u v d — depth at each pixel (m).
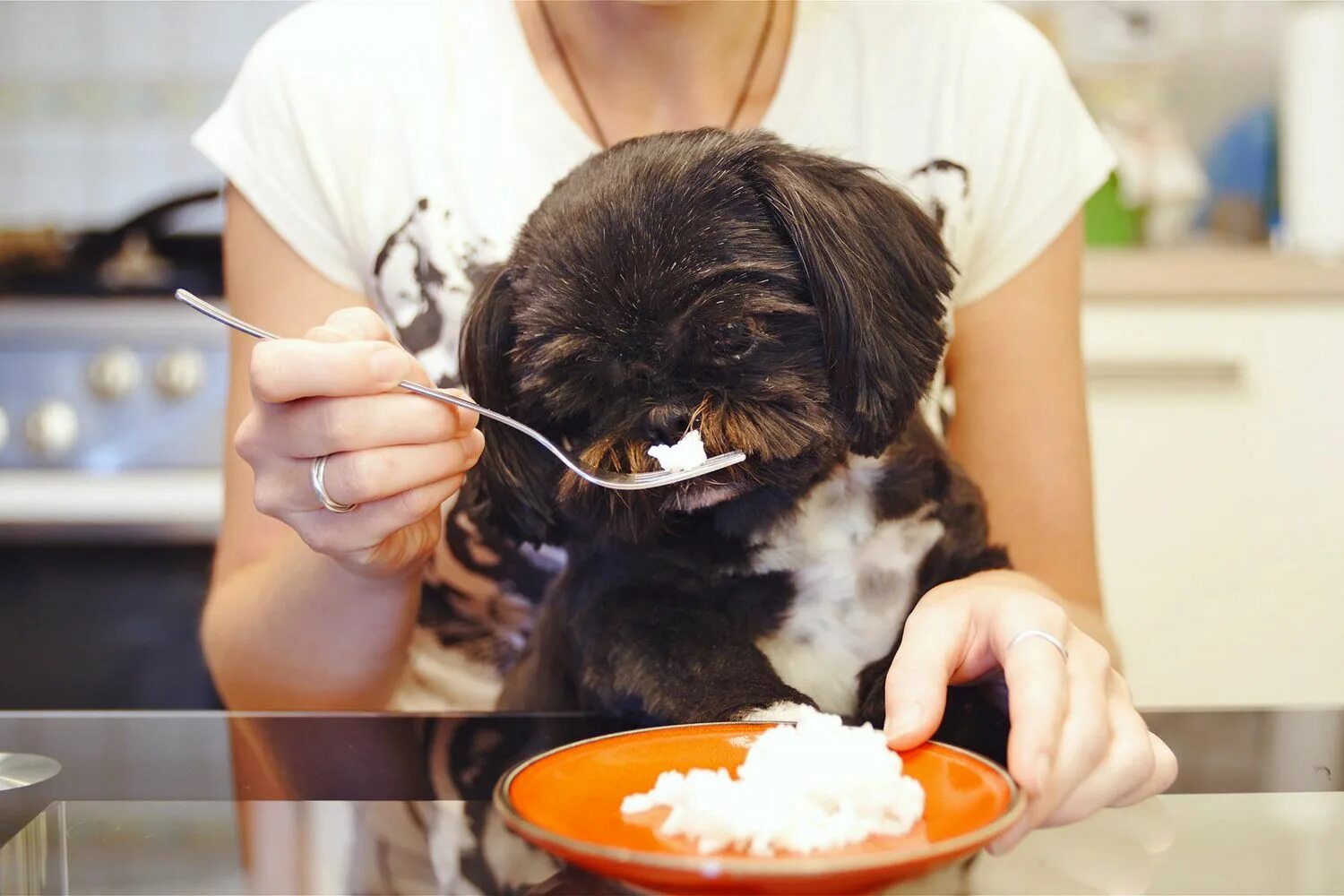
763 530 1.14
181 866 0.73
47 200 3.49
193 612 2.73
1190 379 2.52
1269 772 0.89
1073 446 1.51
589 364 1.07
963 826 0.71
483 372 1.15
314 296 1.50
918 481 1.19
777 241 1.08
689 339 1.05
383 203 1.47
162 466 2.95
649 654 1.09
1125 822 0.79
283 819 0.81
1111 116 3.04
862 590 1.15
